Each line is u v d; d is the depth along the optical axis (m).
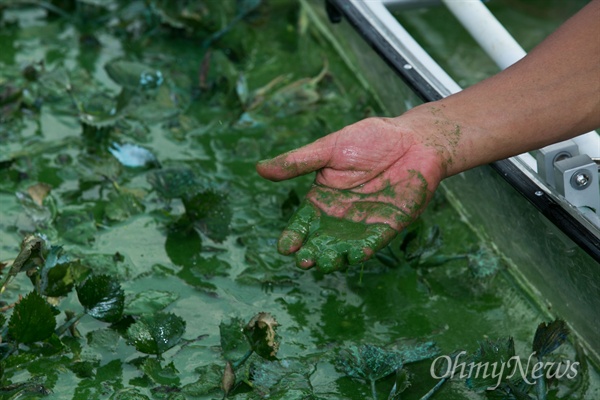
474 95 1.88
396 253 2.27
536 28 3.11
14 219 2.27
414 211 1.82
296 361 1.93
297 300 2.11
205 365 1.90
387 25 2.36
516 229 2.06
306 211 1.86
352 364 1.89
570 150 1.88
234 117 2.72
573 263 1.89
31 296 1.79
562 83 1.81
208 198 2.21
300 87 2.83
